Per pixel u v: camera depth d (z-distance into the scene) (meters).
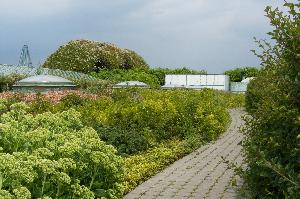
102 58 60.19
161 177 10.62
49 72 41.84
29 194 4.91
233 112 28.52
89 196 5.91
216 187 9.62
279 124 5.13
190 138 15.45
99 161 6.27
